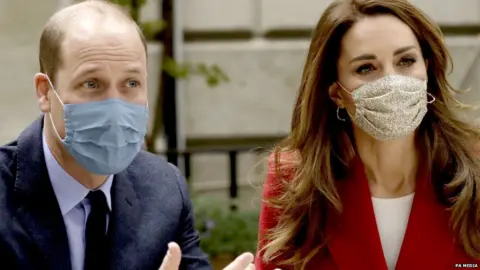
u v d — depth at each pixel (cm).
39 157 238
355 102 265
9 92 690
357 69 265
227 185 732
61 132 232
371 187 281
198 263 261
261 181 334
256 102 753
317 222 278
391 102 258
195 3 739
